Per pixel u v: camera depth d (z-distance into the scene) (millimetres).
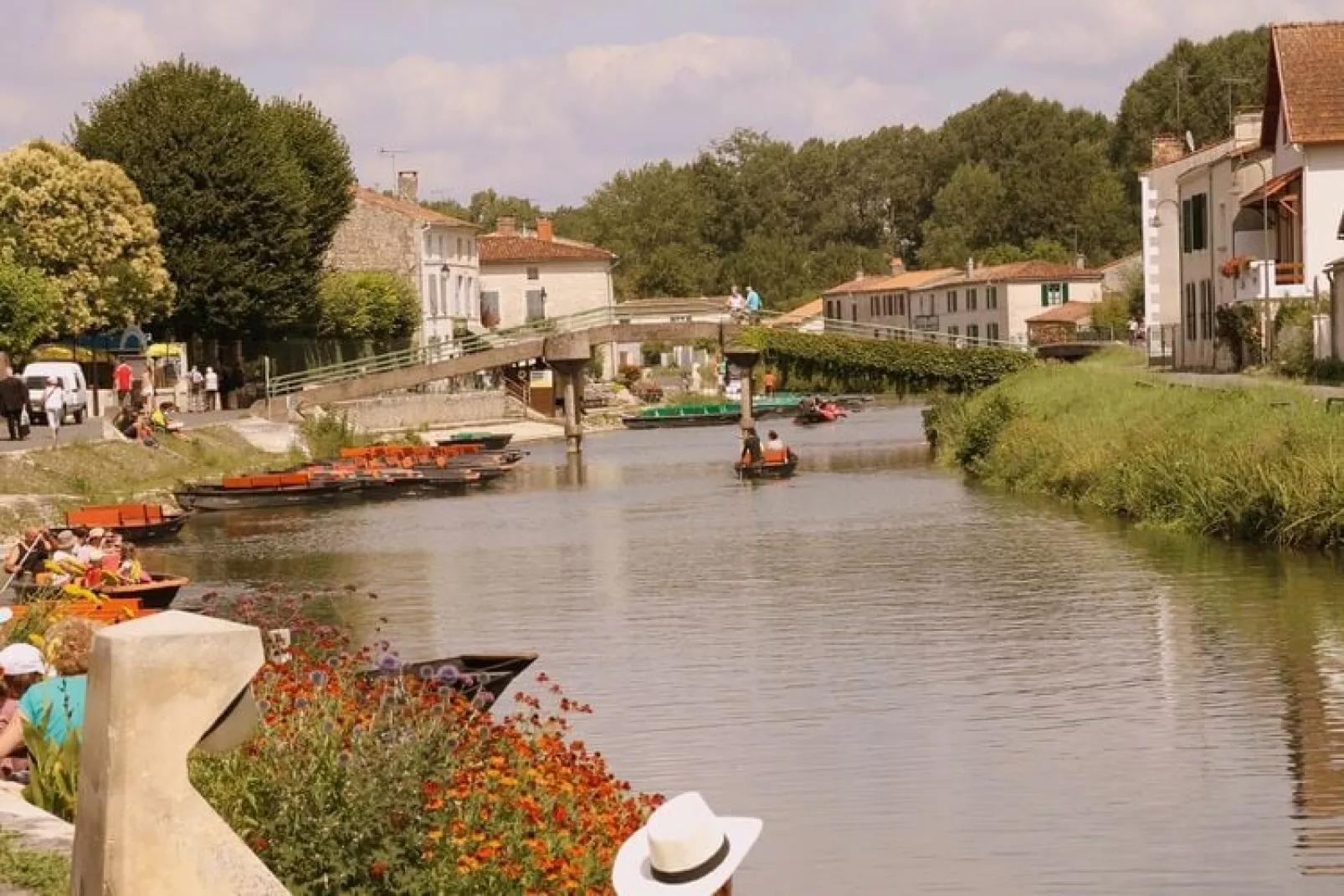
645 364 162000
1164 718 24906
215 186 89250
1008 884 18203
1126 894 17797
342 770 14352
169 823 9516
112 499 58438
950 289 173750
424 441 92688
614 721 25797
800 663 29859
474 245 135750
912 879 18438
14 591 36344
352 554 49219
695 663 30172
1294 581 35719
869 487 64250
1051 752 23328
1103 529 46781
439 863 14102
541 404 120875
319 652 20719
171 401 86625
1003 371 85875
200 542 53031
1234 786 21375
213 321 90188
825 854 19375
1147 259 105500
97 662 9648
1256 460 42719
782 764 23141
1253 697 25922
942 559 42594
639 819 16062
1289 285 68250
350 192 101500
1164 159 104250
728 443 95938
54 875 12031
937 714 25609
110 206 84312
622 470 78938
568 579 42219
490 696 21891
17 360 75188
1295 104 68500
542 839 14508
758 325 90875
